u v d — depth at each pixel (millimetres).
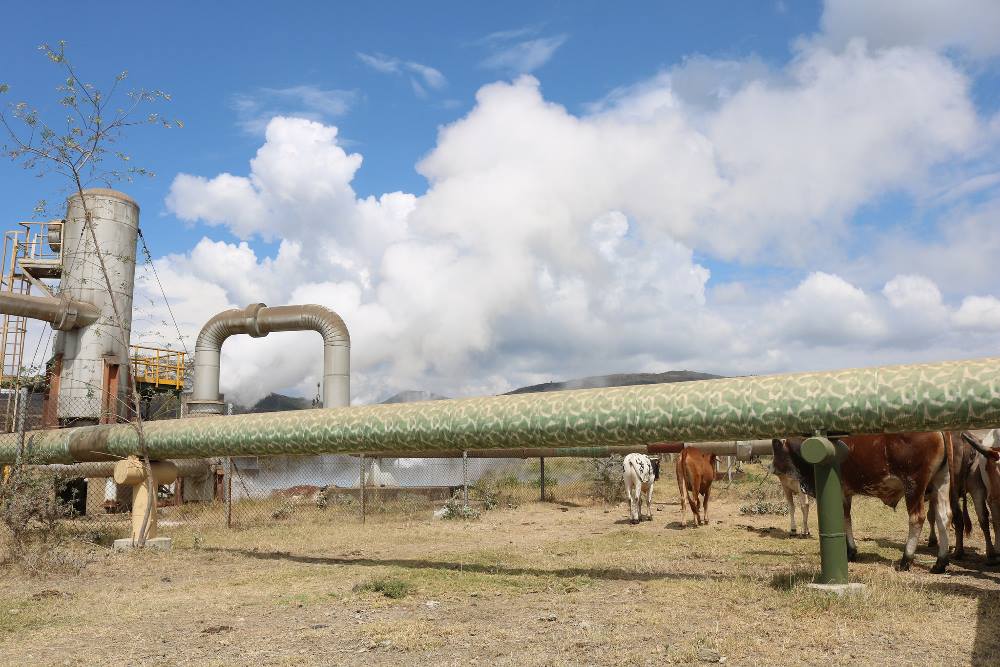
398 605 6844
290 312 23078
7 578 8633
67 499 18250
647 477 16734
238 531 14195
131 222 20453
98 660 5199
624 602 6801
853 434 6867
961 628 5656
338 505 19688
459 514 17469
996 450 8328
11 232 20422
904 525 13562
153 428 11227
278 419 10141
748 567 8961
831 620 5887
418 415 9078
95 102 10695
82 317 19266
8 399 17203
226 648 5445
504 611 6508
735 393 7270
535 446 8453
